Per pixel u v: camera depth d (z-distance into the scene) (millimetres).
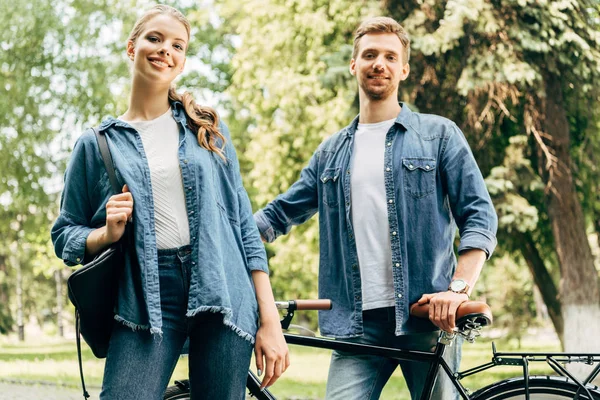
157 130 2633
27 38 18562
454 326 2891
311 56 14078
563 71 11547
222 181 2660
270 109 15516
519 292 17969
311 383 12414
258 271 2652
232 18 18359
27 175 18797
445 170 3160
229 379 2512
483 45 11203
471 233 3062
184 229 2543
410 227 3135
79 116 18641
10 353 21188
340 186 3264
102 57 18812
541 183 11414
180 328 2545
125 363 2469
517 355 2955
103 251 2510
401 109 3271
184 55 2680
